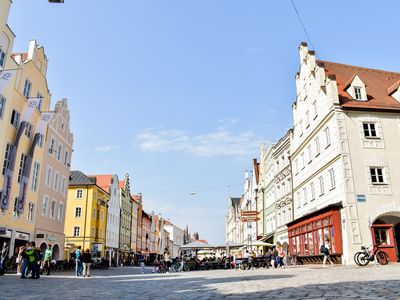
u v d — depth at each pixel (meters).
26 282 17.05
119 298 9.52
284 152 44.19
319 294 8.41
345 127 28.22
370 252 22.83
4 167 30.11
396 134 28.58
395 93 30.86
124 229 83.06
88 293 11.26
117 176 77.44
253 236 67.00
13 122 31.78
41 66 37.50
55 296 10.41
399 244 27.62
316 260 30.52
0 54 28.86
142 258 31.72
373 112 28.88
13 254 30.86
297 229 35.56
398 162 27.88
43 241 37.03
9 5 29.59
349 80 31.72
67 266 39.47
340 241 26.75
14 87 31.11
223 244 40.84
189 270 37.00
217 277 18.28
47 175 38.97
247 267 31.92
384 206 26.66
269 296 8.59
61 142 43.31
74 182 60.47
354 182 26.94
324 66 34.47
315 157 32.81
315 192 32.66
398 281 10.71
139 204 102.81
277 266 31.28
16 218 31.67
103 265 46.81
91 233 58.94
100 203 63.56
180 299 8.85
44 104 38.28
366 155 27.70
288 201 41.22
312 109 33.72
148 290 11.91
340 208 27.25
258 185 60.44
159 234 138.38
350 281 11.51
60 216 42.72
